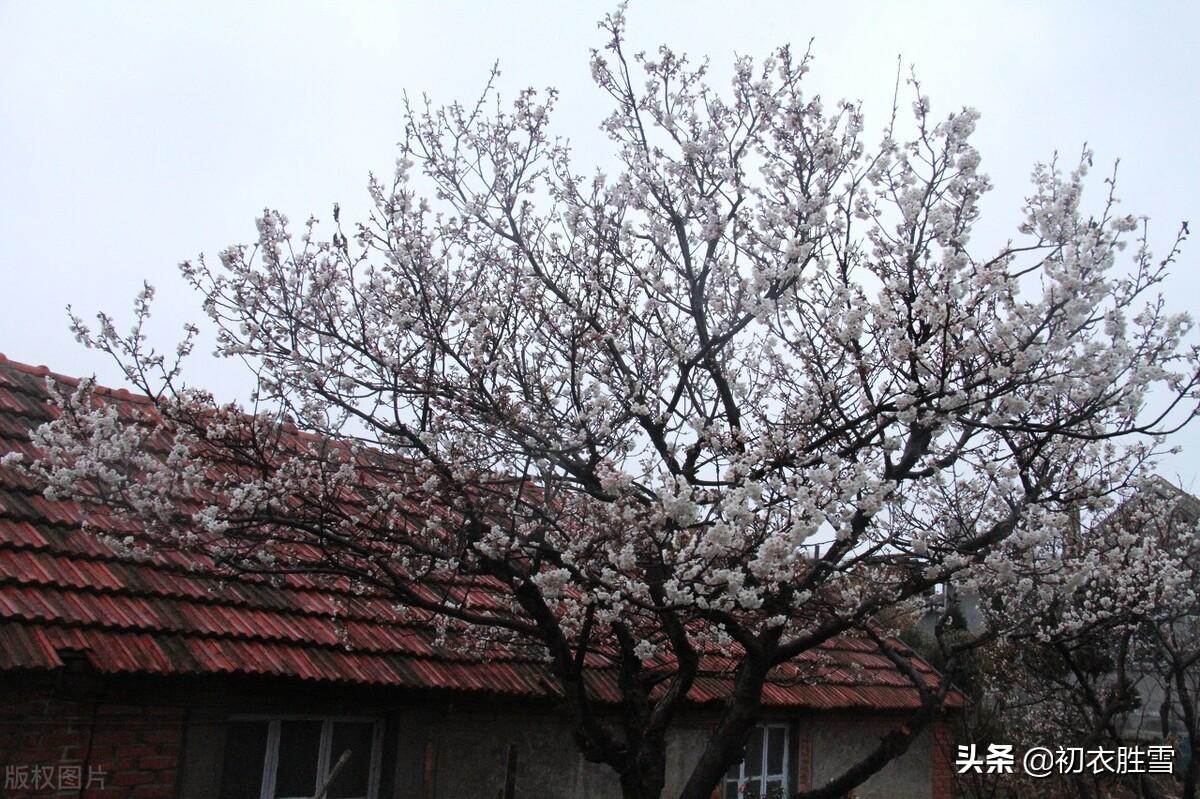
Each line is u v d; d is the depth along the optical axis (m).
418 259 5.84
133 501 5.10
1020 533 5.52
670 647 6.53
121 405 7.14
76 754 4.96
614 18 6.19
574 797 7.30
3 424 6.20
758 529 5.03
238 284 5.66
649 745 5.28
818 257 6.00
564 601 6.23
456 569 5.32
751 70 6.13
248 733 5.75
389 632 6.38
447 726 6.59
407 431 5.33
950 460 5.70
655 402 5.80
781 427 5.53
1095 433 6.21
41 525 5.57
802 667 9.49
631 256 6.19
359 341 5.73
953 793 11.41
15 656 4.58
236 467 6.09
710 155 6.10
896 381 5.58
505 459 5.59
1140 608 8.14
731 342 6.24
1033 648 10.73
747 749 9.20
